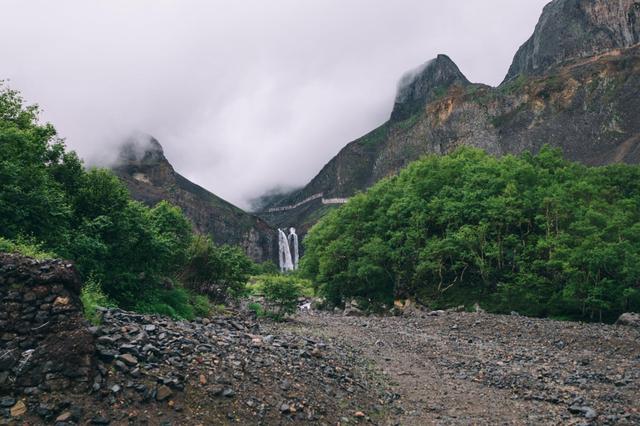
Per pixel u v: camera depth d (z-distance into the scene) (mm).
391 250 58062
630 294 38500
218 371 11250
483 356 20844
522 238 52250
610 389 15367
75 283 10414
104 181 24953
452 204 57125
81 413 8641
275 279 36250
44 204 19219
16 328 9359
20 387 8750
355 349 21094
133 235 23312
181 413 9398
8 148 20109
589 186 59750
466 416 12742
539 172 67062
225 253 34781
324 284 62406
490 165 68125
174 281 29453
